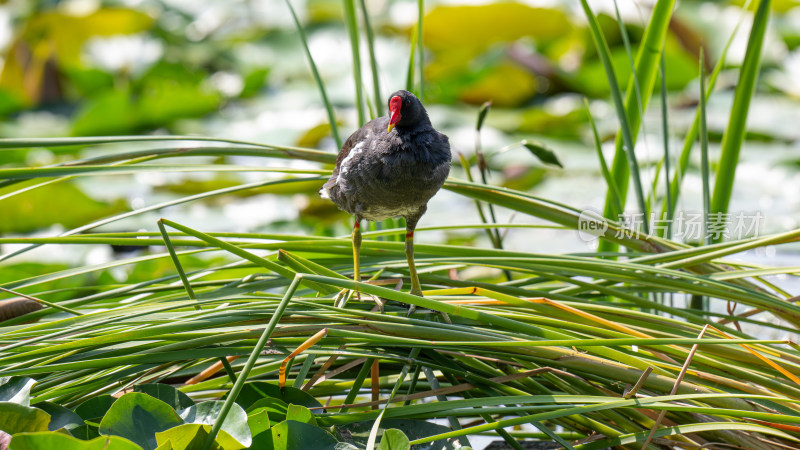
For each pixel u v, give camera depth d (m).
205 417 14.38
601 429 14.49
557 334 14.48
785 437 14.48
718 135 19.08
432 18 23.48
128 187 16.06
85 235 14.58
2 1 24.77
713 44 23.20
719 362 14.54
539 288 14.77
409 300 14.45
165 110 19.41
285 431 14.38
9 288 14.60
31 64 23.36
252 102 21.72
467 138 18.78
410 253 14.65
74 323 14.49
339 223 15.46
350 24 14.83
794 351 14.63
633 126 14.93
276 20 26.06
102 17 24.06
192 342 14.46
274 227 15.38
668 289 14.73
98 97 19.48
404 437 14.36
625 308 14.69
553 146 18.70
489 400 14.44
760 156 17.80
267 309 14.48
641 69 14.90
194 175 16.48
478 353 14.55
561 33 23.92
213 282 14.66
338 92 21.14
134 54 23.41
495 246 14.93
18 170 14.50
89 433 14.40
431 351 14.57
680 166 14.89
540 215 14.82
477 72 20.48
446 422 14.73
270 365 14.55
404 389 14.62
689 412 14.48
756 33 14.77
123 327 14.49
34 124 20.45
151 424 14.37
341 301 14.54
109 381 14.50
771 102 21.69
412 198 14.62
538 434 14.63
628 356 14.52
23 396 14.39
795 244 15.30
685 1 25.86
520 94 22.39
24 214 15.35
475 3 23.05
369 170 14.61
